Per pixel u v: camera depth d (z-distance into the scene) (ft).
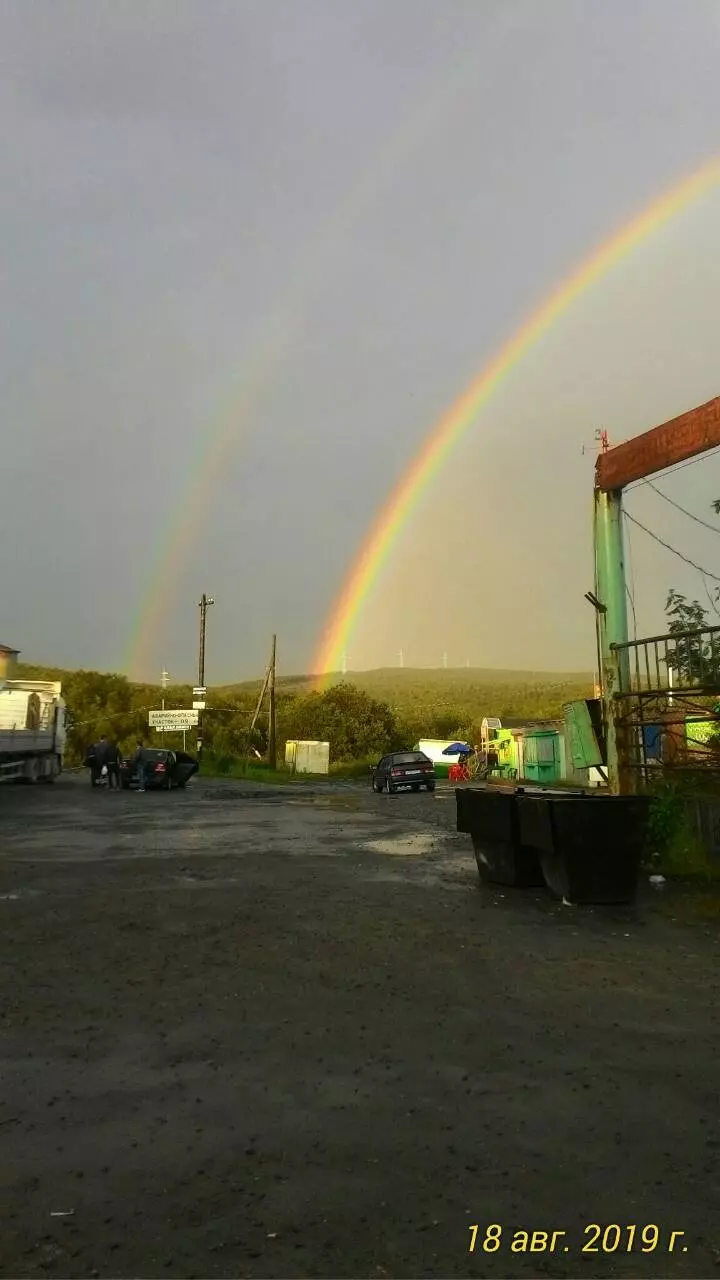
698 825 40.06
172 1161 13.04
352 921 30.01
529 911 31.81
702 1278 10.39
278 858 46.73
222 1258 10.68
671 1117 14.51
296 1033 18.65
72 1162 13.01
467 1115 14.58
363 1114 14.62
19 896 34.96
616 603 49.19
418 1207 11.81
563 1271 10.48
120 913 31.48
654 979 22.80
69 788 117.60
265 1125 14.24
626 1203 11.93
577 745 49.44
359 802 95.91
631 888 32.99
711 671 42.11
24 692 118.52
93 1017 19.75
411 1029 18.88
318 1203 11.90
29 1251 10.80
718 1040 18.22
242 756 213.66
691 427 43.83
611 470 49.39
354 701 291.38
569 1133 13.93
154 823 67.72
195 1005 20.59
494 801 37.06
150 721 182.29
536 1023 19.27
